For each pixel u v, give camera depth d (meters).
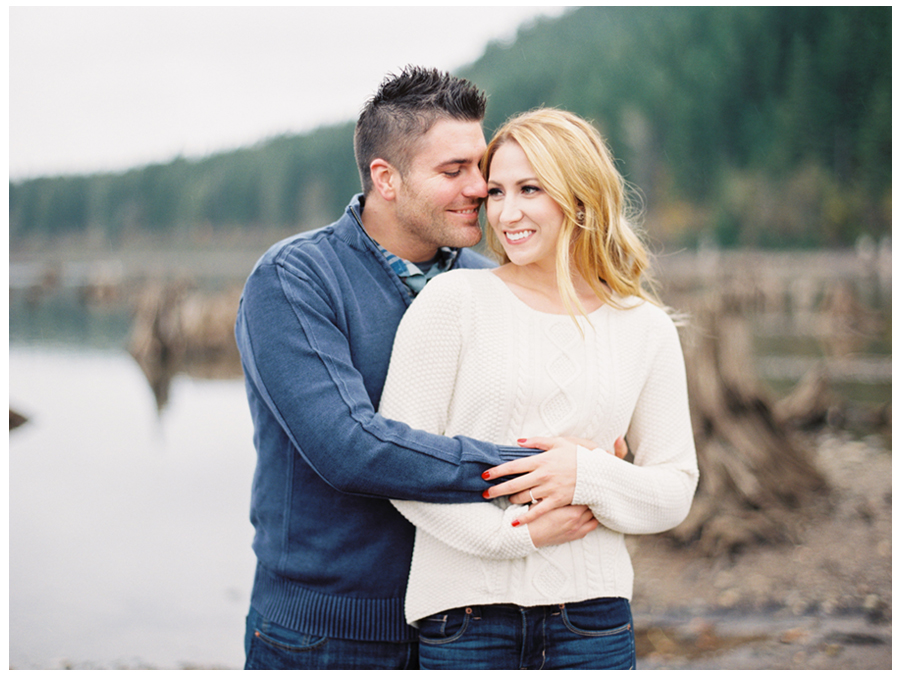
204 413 8.54
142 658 3.23
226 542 4.70
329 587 1.67
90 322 19.84
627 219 1.89
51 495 5.57
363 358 1.68
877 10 51.69
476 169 1.73
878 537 4.26
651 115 60.09
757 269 32.31
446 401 1.59
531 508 1.51
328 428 1.48
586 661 1.58
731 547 4.20
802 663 3.05
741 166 56.00
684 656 3.18
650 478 1.60
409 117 1.69
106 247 69.19
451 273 1.65
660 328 1.74
